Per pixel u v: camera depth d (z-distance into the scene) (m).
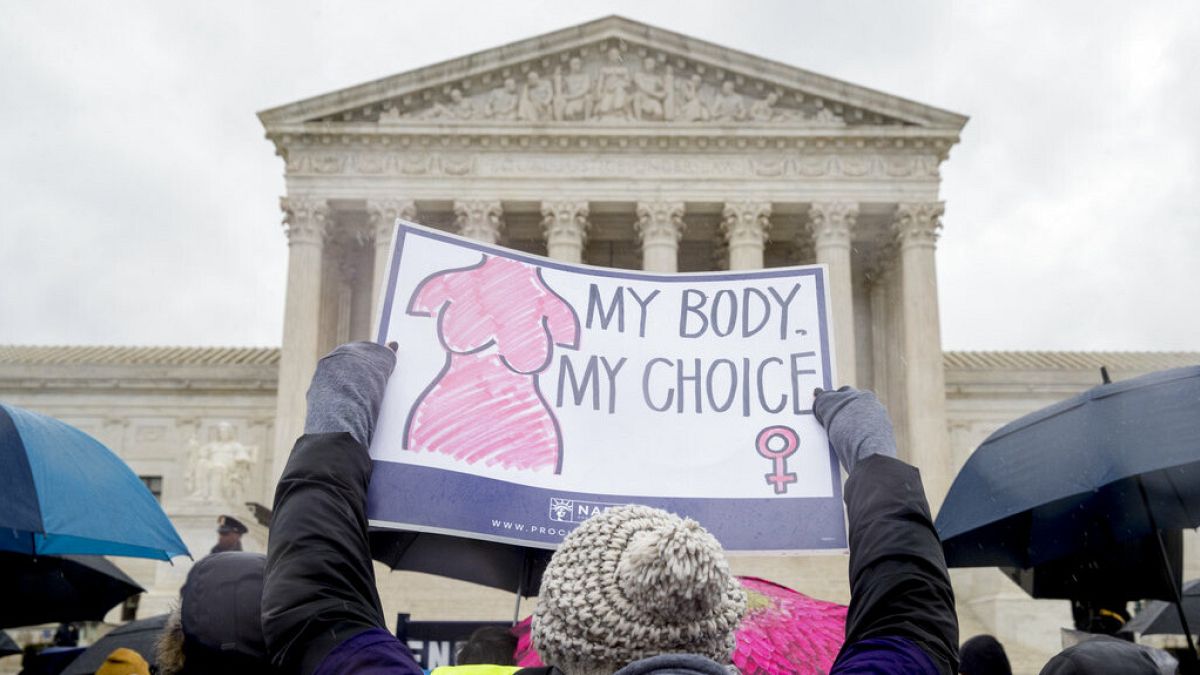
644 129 53.69
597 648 2.50
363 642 2.56
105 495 7.25
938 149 54.00
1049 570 8.46
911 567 2.97
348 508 2.91
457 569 5.35
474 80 54.53
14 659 19.55
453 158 53.94
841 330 51.88
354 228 56.72
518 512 4.58
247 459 40.78
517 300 5.00
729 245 55.62
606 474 4.72
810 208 53.75
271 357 65.19
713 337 5.02
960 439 61.38
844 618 4.50
